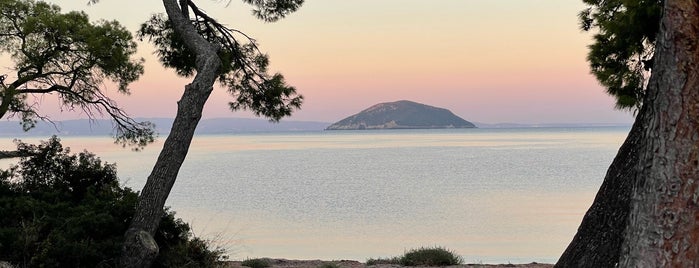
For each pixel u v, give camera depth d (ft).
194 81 37.86
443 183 203.31
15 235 32.27
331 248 82.17
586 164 297.12
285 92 48.73
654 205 18.13
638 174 18.85
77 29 52.49
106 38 52.65
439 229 101.65
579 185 186.09
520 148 527.40
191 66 47.44
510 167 283.59
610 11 31.91
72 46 53.72
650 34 28.07
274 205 141.38
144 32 46.57
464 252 76.84
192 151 570.05
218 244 77.41
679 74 17.75
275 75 48.62
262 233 97.09
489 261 67.51
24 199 35.91
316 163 343.67
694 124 17.66
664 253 17.92
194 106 37.19
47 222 34.04
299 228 103.65
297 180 223.51
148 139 57.00
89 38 51.78
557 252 76.64
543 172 248.32
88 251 32.42
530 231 97.14
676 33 17.76
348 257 73.51
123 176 197.47
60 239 32.35
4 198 36.27
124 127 56.44
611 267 23.47
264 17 47.57
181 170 287.48
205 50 39.45
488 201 146.92
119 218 35.96
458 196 160.66
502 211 125.70
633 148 23.79
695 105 17.63
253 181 219.00
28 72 53.01
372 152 488.02
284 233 97.25
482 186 189.67
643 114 23.62
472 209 130.82
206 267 37.73
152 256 33.55
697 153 17.65
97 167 41.37
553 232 95.71
